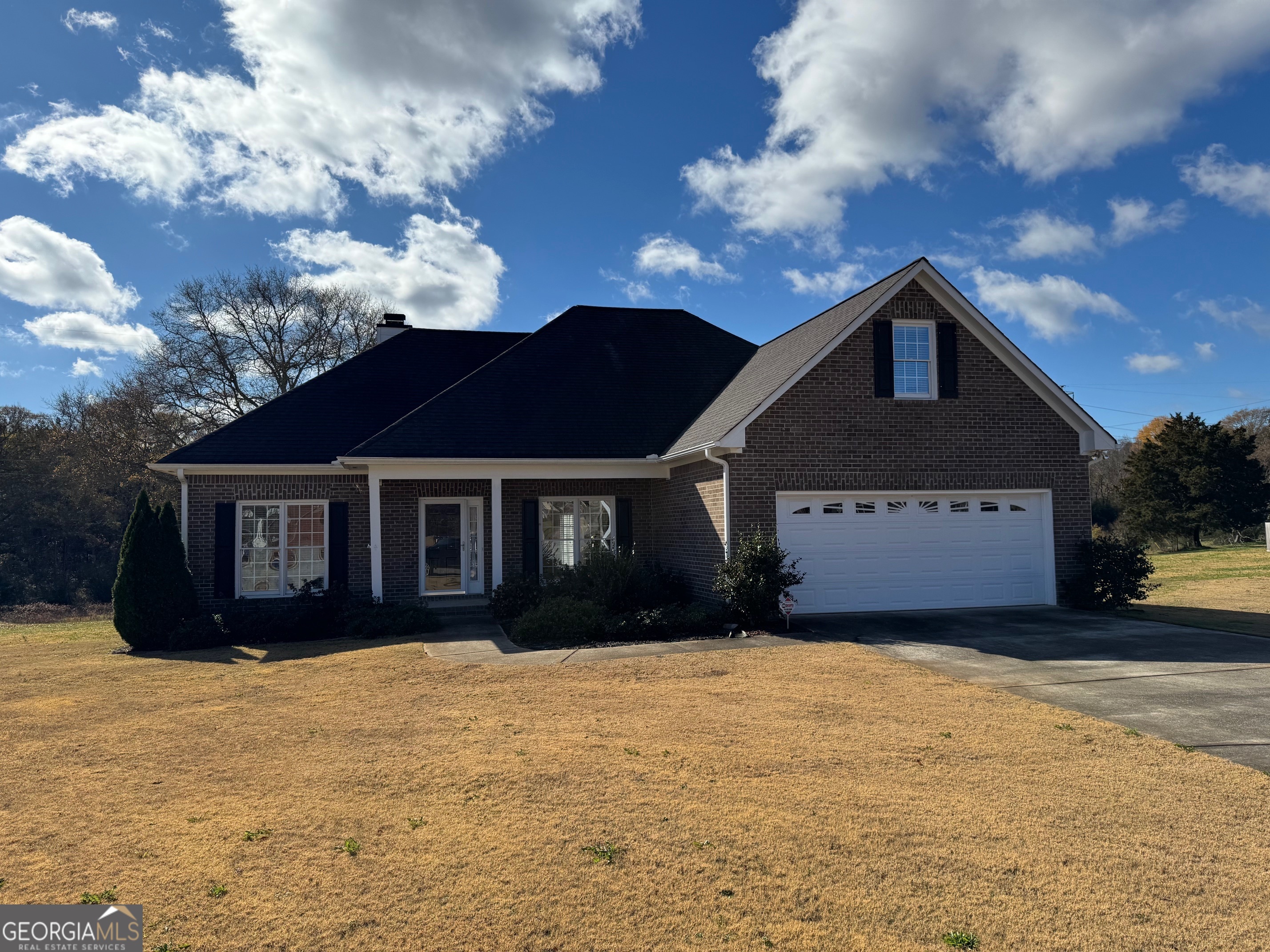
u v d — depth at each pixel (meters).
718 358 21.52
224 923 4.53
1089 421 16.53
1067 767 6.85
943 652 12.10
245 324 38.97
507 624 15.84
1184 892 4.75
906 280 15.83
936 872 5.03
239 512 17.83
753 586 14.12
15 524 36.94
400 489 18.62
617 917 4.57
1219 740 7.52
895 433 15.91
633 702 9.30
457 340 22.64
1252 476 39.22
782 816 5.86
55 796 6.54
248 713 9.22
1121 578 15.93
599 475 17.66
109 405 38.66
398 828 5.76
